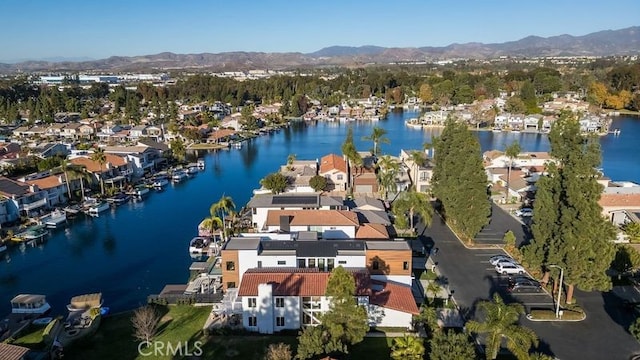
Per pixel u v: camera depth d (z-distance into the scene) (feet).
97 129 626.23
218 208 253.24
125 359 141.79
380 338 150.51
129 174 393.09
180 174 416.26
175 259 236.22
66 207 317.63
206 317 166.61
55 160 412.16
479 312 166.20
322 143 600.80
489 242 236.63
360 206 261.65
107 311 175.32
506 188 330.13
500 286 187.11
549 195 173.06
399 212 251.60
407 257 176.14
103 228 286.66
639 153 493.36
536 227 177.68
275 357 124.98
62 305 189.26
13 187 300.40
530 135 629.92
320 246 183.62
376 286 167.94
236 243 184.85
